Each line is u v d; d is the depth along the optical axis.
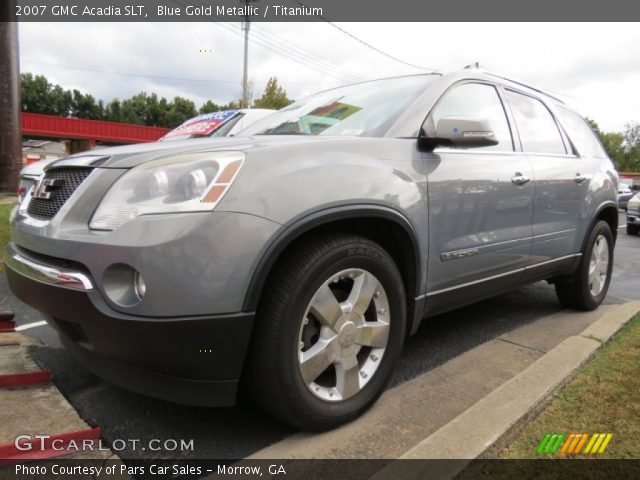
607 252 4.29
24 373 2.40
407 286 2.50
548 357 2.77
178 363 1.78
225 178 1.81
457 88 2.94
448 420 2.28
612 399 2.37
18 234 2.21
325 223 2.00
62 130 35.06
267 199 1.85
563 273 3.81
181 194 1.78
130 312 1.72
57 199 2.08
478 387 2.63
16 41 11.65
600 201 4.03
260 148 1.98
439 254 2.55
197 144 2.14
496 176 2.88
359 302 2.18
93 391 2.51
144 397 2.46
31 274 1.98
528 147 3.39
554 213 3.48
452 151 2.68
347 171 2.11
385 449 2.04
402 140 2.45
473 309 4.14
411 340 3.36
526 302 4.39
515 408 2.21
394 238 2.40
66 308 1.86
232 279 1.76
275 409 2.00
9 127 11.70
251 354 1.93
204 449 2.05
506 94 3.39
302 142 2.12
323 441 2.09
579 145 4.09
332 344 2.11
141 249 1.70
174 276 1.70
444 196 2.54
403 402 2.45
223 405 1.89
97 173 1.97
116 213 1.81
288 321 1.91
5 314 3.23
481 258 2.83
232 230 1.76
